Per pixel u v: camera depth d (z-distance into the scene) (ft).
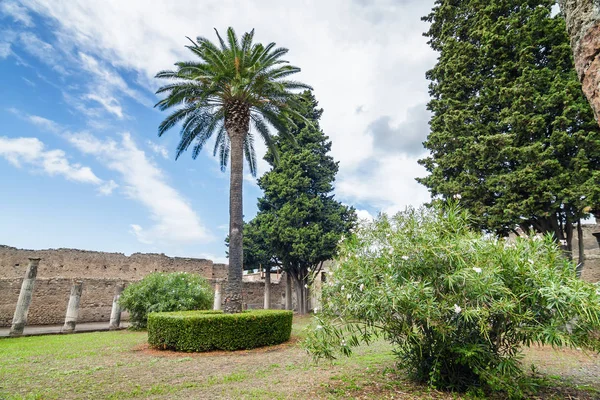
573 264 15.76
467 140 42.45
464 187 40.81
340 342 16.30
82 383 19.39
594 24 11.00
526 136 38.50
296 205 72.33
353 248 18.22
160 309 46.98
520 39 40.78
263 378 20.08
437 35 55.16
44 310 62.34
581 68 11.58
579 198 33.50
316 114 86.17
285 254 73.36
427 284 14.76
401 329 15.26
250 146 52.80
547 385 16.75
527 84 37.60
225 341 31.24
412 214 17.76
